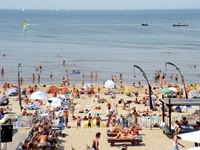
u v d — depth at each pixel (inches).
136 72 2974.9
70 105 1536.7
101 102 1755.7
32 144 772.0
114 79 2546.8
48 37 6309.1
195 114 1176.2
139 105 1665.8
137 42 5556.1
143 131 1012.5
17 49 4471.0
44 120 1145.4
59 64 3331.7
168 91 1713.8
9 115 1286.9
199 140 669.3
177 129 914.7
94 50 4461.1
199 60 3659.0
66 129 1055.6
